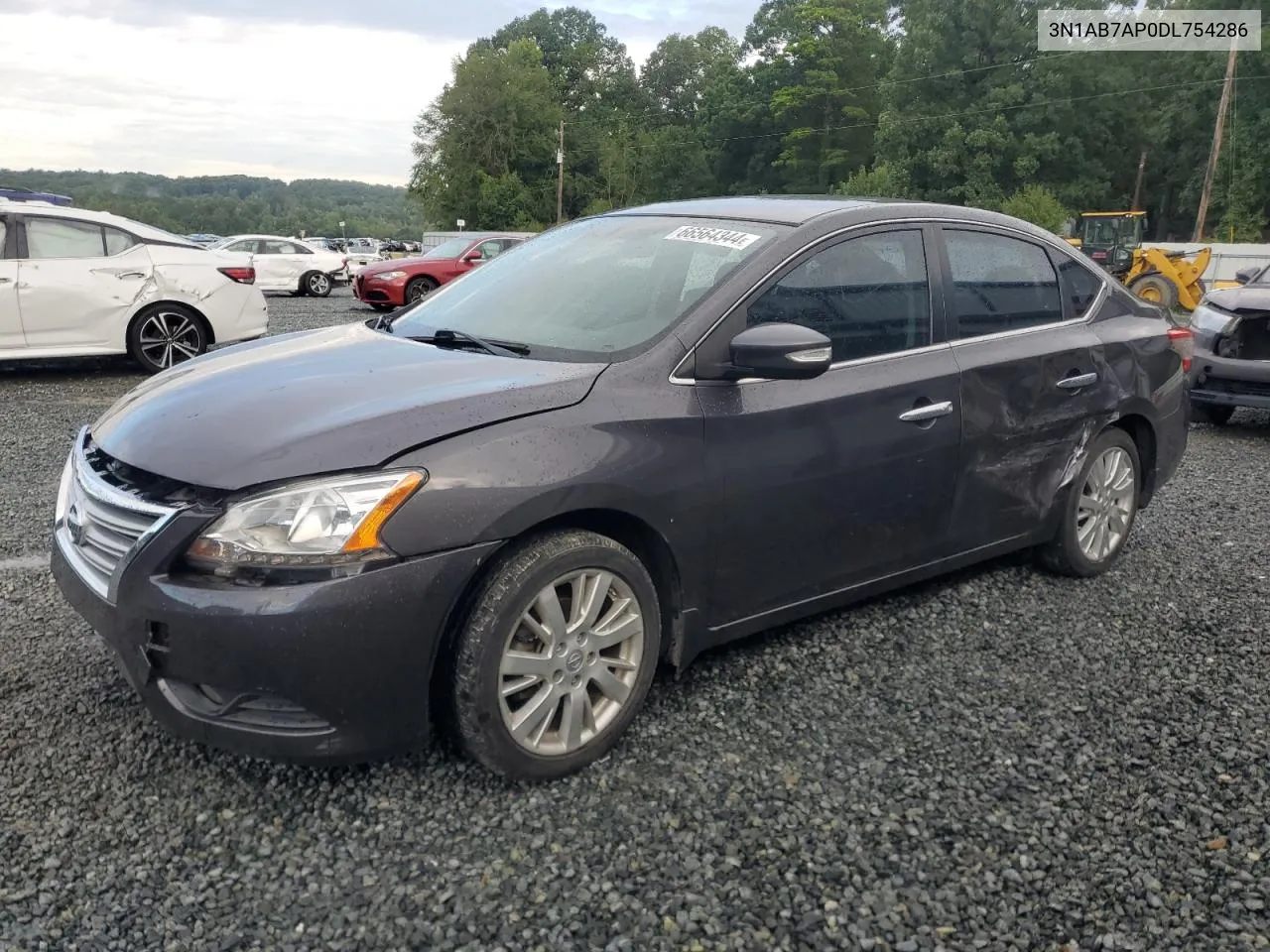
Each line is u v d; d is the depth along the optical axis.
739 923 2.36
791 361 2.98
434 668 2.75
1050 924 2.39
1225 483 6.64
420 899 2.41
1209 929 2.38
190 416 2.88
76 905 2.37
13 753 2.98
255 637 2.49
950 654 3.80
